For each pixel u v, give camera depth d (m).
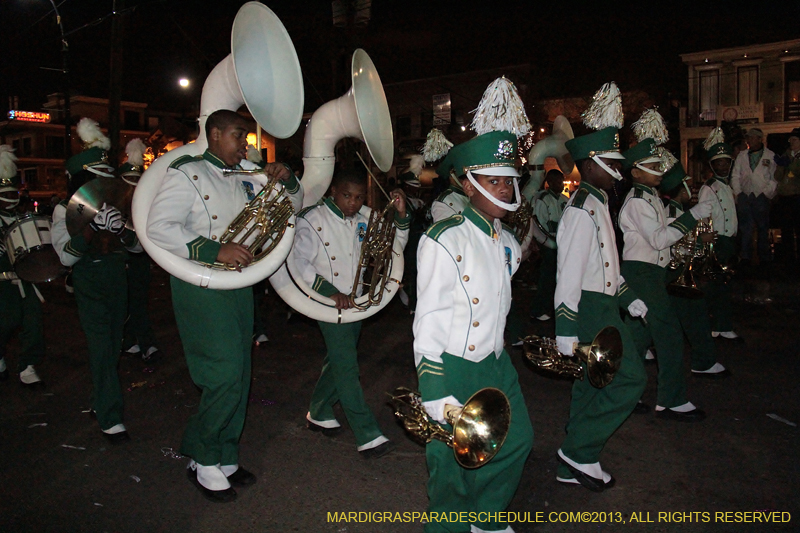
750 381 5.56
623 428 4.63
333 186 4.23
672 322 4.68
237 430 3.83
